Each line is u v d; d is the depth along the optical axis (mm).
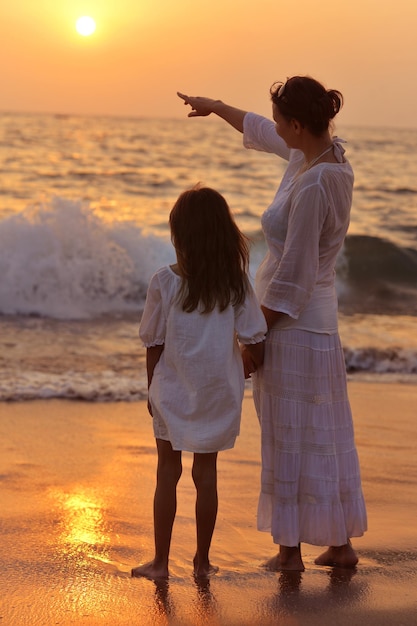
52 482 4043
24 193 21844
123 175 27391
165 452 2957
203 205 2814
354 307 10922
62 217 11211
